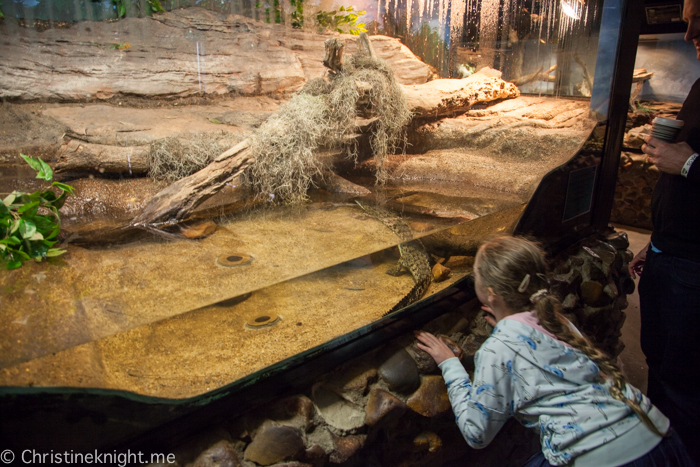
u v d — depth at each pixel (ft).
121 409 3.64
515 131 11.69
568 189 8.98
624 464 4.85
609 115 9.57
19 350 3.53
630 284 11.05
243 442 4.61
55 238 6.01
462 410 5.39
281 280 5.79
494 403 5.12
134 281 5.33
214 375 4.42
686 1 8.02
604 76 9.44
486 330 7.44
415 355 6.23
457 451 7.34
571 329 5.72
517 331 5.29
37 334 3.84
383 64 10.62
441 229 7.79
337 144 10.78
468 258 7.95
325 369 5.32
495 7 13.61
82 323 4.22
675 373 8.39
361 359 5.85
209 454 4.23
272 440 4.58
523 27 13.84
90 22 9.87
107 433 3.67
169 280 5.46
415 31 13.15
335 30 12.49
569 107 12.50
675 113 19.24
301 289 6.43
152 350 4.65
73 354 3.70
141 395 3.68
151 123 9.30
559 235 9.30
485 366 5.20
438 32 13.52
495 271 5.63
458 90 12.67
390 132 11.21
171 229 7.33
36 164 6.03
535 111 12.60
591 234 10.69
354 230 7.77
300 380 5.08
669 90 19.72
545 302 5.51
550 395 5.12
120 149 8.34
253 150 8.65
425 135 12.91
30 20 9.20
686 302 7.99
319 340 5.26
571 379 5.10
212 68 11.15
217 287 5.39
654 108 19.84
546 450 5.21
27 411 3.18
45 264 5.37
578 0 11.69
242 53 11.65
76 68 9.67
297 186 9.39
